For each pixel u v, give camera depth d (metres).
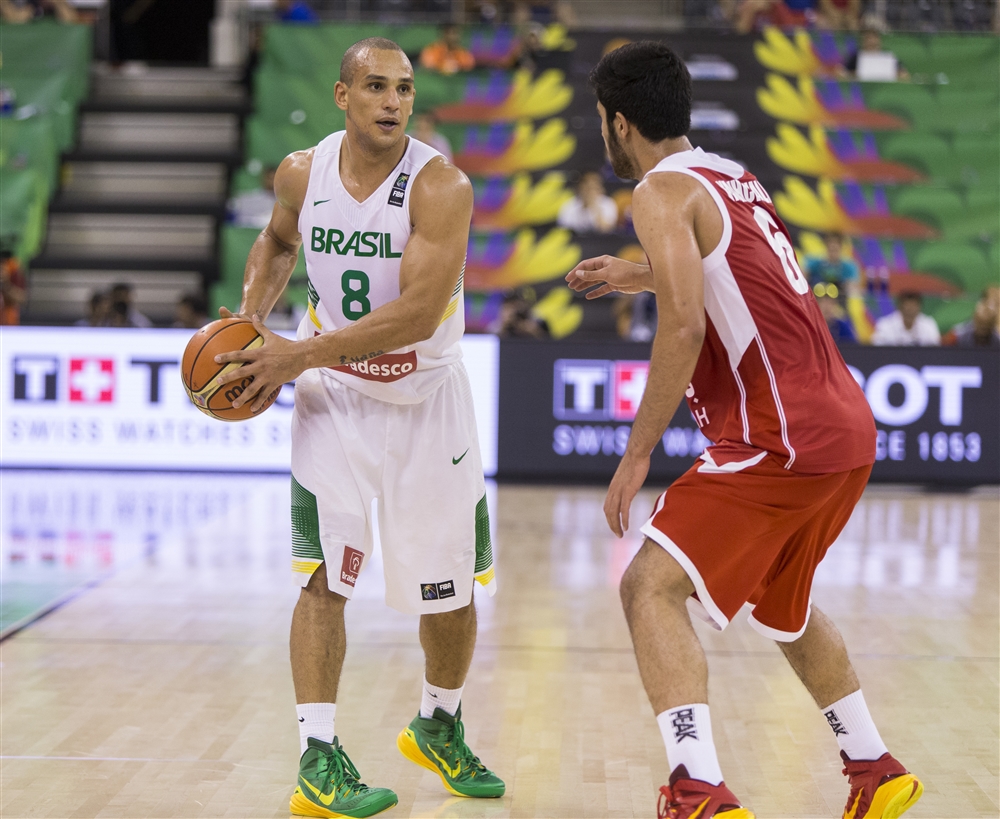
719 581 7.12
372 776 9.03
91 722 10.09
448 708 8.75
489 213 34.38
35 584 15.26
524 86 36.81
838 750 9.61
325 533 8.29
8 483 23.33
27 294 33.22
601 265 8.91
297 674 8.34
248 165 36.28
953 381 24.09
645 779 8.92
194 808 8.28
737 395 7.36
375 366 8.34
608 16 44.16
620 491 7.20
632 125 7.76
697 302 7.02
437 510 8.49
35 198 33.81
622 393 24.41
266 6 41.06
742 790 8.74
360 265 8.26
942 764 9.28
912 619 14.02
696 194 7.25
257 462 24.95
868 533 19.53
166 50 43.59
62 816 8.10
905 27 41.56
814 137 36.03
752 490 7.12
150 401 24.95
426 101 36.88
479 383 24.61
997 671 11.90
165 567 16.31
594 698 10.88
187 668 11.74
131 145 37.38
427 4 41.69
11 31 37.84
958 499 23.05
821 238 34.12
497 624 13.55
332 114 37.38
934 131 36.12
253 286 8.86
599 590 15.28
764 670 11.88
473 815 8.23
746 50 38.03
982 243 33.69
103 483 23.56
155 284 33.38
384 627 13.35
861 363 24.16
